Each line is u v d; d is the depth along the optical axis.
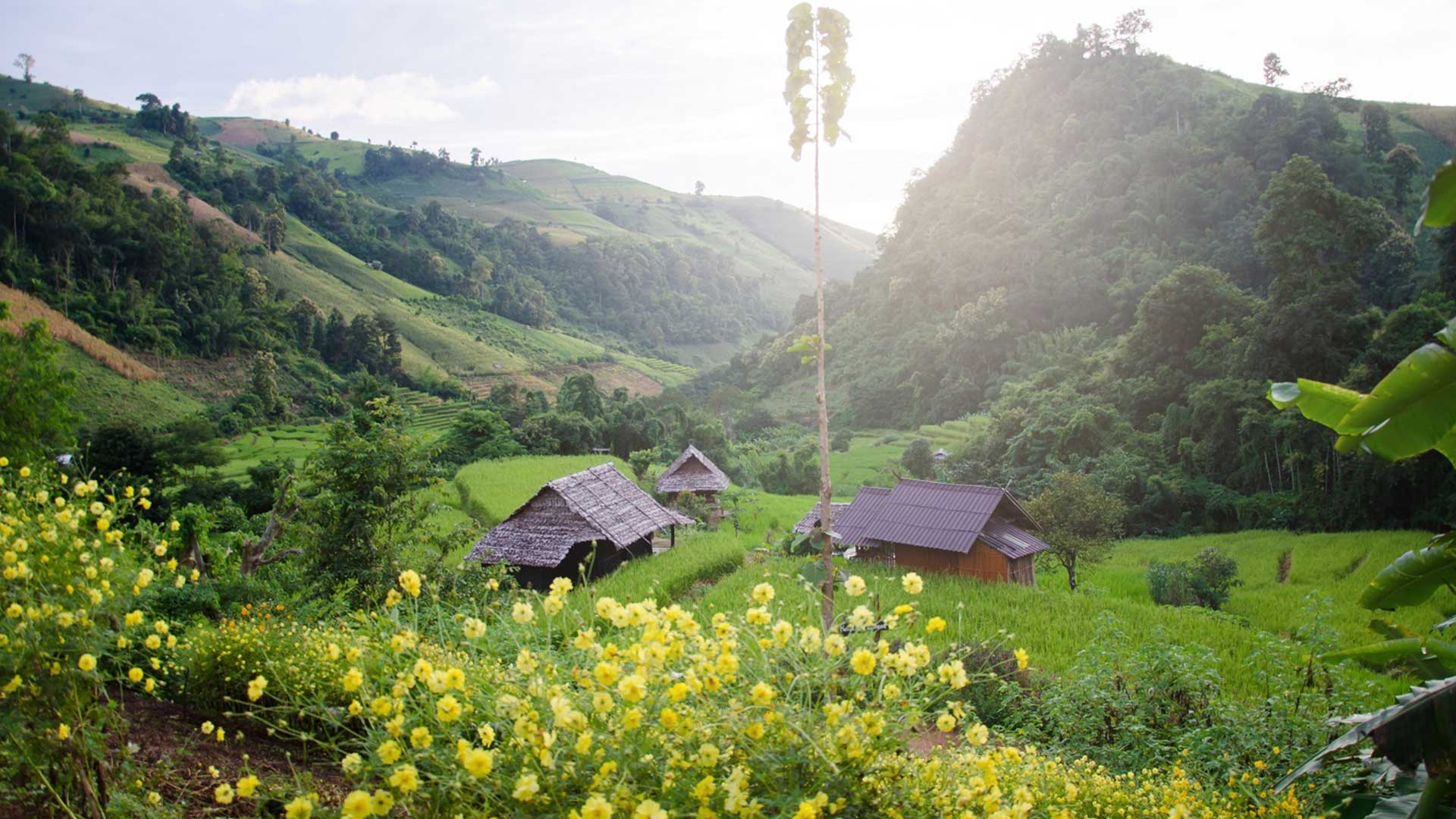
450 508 31.64
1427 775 3.43
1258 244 47.81
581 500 23.19
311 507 12.60
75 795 3.39
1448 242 45.72
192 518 20.39
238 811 3.96
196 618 9.29
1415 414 3.33
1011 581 23.83
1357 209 45.38
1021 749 9.14
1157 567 25.19
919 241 110.00
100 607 3.34
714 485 39.62
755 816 2.66
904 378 86.00
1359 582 25.75
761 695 2.85
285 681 5.00
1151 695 10.26
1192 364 51.19
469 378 98.88
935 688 3.35
